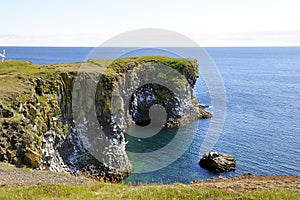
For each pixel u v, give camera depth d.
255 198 16.88
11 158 29.47
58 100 42.34
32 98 36.66
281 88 134.75
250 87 135.88
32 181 22.59
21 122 32.25
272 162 51.03
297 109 92.56
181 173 45.69
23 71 45.91
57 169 37.59
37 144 33.38
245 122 76.50
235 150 56.53
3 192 17.17
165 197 17.08
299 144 59.94
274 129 70.38
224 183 25.23
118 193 18.23
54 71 45.31
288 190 20.16
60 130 40.69
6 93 34.88
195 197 17.16
